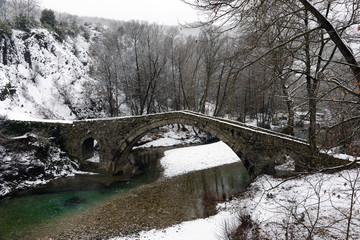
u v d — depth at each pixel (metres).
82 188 18.67
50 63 39.66
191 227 11.70
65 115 34.81
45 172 20.38
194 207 14.73
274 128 28.81
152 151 29.59
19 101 29.83
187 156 26.19
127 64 34.69
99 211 14.86
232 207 13.16
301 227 8.48
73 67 43.56
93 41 57.16
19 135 21.48
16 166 19.05
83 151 23.31
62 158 22.19
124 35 39.12
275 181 14.37
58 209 15.26
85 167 22.58
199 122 18.33
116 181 20.09
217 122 17.52
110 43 33.34
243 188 17.03
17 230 12.96
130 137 20.70
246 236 8.90
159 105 39.50
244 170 21.72
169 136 35.47
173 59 35.47
